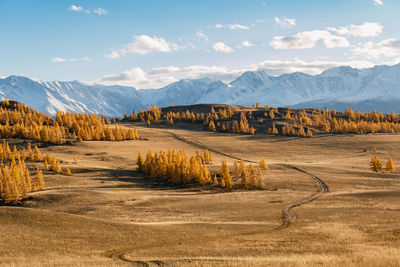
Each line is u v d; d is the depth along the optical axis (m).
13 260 29.30
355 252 28.25
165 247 34.06
